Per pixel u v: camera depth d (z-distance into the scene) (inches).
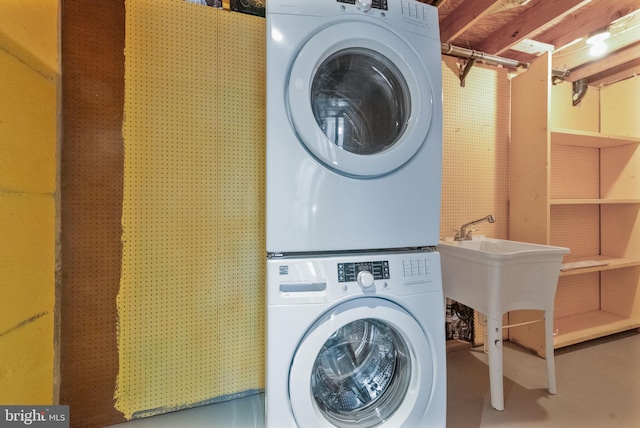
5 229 36.8
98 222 53.2
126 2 54.4
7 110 37.1
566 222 97.3
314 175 39.9
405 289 41.1
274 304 37.2
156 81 55.9
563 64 92.8
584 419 55.7
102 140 53.2
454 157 82.9
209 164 59.1
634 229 94.0
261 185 62.2
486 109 86.1
